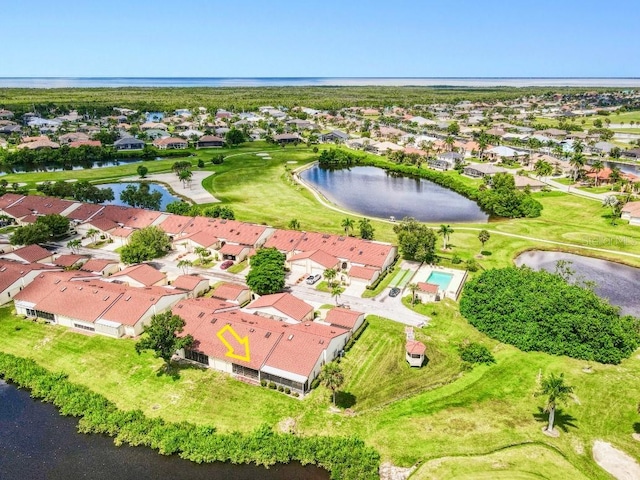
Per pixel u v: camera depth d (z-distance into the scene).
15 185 181.12
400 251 122.06
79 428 62.47
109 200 166.50
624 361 75.81
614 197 160.75
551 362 75.31
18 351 78.88
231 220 129.50
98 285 93.19
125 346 79.44
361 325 86.12
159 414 64.25
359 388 69.38
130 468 56.59
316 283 104.25
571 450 57.66
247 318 82.12
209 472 55.94
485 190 175.38
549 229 139.38
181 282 97.81
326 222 145.62
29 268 100.81
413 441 59.06
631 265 115.00
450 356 77.25
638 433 60.47
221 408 65.19
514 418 62.91
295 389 68.25
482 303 88.69
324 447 57.47
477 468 54.91
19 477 55.41
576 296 84.50
